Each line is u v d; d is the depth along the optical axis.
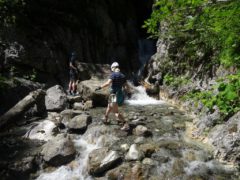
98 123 7.61
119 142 6.50
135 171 5.41
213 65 8.28
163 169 5.48
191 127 7.34
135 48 17.66
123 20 17.70
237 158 5.44
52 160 5.96
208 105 5.99
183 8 6.15
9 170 5.72
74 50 13.80
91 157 5.83
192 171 5.39
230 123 5.97
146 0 19.03
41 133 7.36
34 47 11.64
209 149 6.01
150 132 6.94
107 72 13.14
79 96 10.10
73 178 5.64
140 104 10.27
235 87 4.52
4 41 10.77
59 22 13.56
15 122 8.17
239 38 5.10
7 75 10.23
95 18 15.48
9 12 11.36
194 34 9.30
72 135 7.27
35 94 8.73
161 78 11.20
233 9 4.59
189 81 9.35
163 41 11.56
